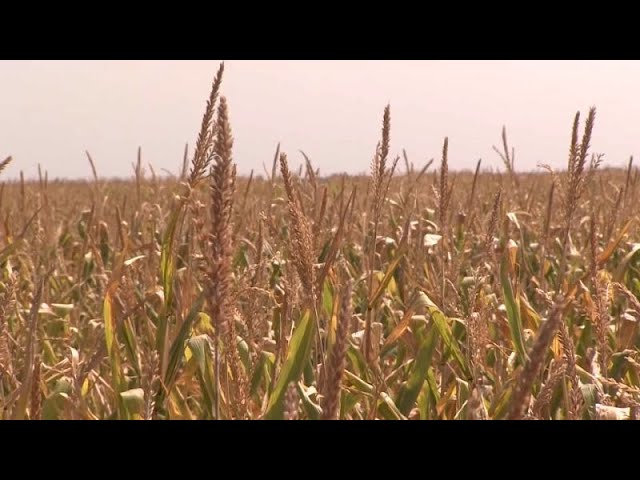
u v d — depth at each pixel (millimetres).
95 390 4062
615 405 4105
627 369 4559
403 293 6473
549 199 5707
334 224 7055
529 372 1775
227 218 2410
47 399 3348
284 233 6984
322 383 3553
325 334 4316
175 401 3672
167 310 3631
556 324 1753
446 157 5289
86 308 6828
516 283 5125
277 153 6082
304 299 3697
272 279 5797
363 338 4523
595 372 3938
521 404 1776
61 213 11664
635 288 6426
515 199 9320
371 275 4688
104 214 8836
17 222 8000
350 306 1751
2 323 3162
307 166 6242
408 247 6918
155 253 5391
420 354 3914
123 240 5277
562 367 2838
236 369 3049
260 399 3799
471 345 3666
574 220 7188
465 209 8125
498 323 5078
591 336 4867
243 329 4047
